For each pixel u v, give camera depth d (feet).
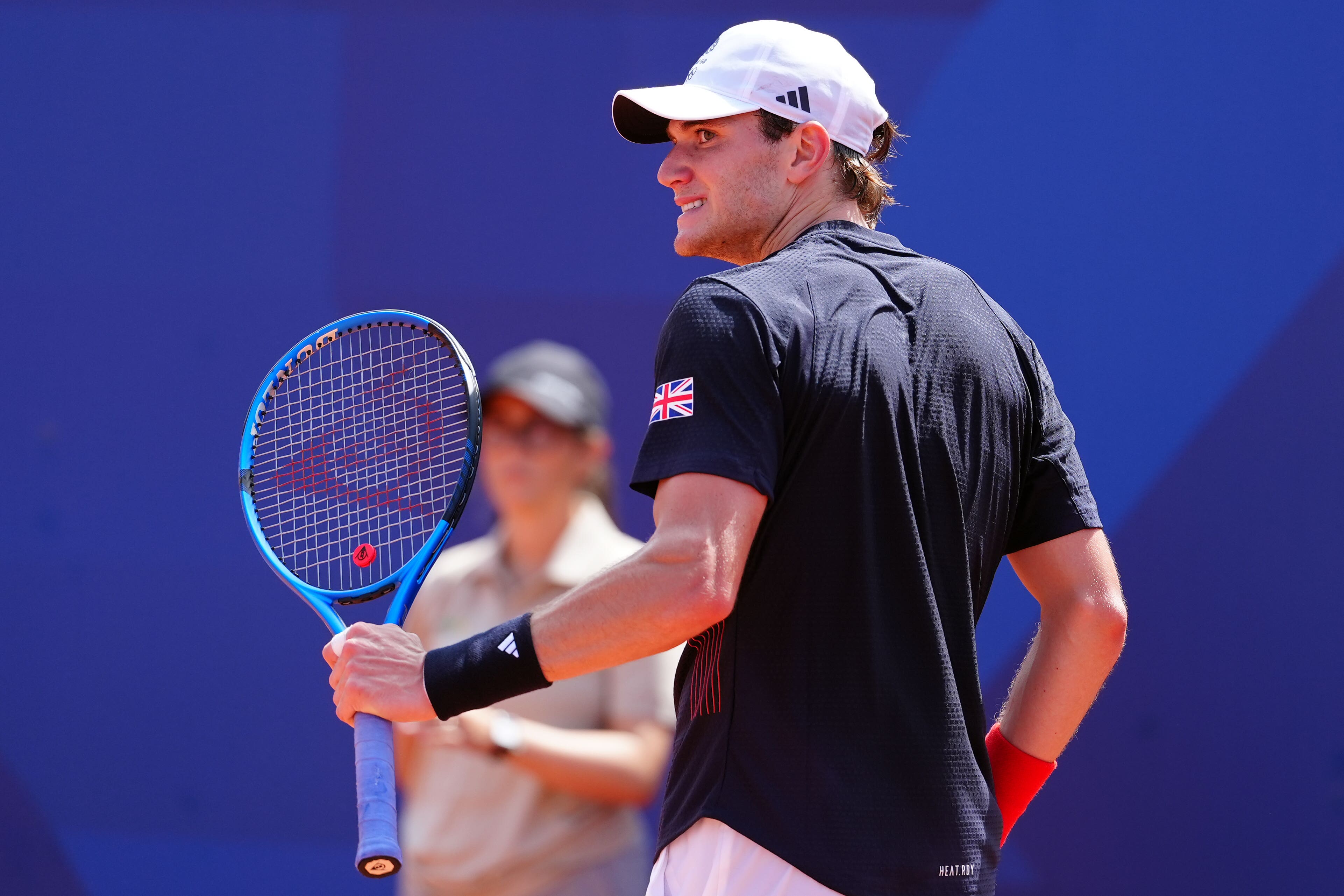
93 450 47.80
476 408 25.30
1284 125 45.52
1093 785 44.14
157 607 47.09
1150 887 43.65
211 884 46.01
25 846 46.37
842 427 18.24
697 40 48.03
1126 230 46.01
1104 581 21.27
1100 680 21.45
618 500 46.50
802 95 21.70
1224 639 44.24
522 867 29.04
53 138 48.96
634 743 29.37
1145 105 46.26
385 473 33.32
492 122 48.34
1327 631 43.83
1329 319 44.83
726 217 22.07
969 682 18.94
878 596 18.26
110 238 48.52
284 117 48.60
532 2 48.52
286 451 44.73
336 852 45.88
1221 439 44.98
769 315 18.44
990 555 20.29
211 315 48.08
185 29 49.08
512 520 31.50
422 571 24.73
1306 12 45.62
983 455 19.77
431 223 48.06
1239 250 45.42
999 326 20.97
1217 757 43.83
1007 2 47.01
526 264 47.75
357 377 46.55
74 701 46.88
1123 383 45.60
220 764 46.39
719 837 18.16
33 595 47.37
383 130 48.42
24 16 49.32
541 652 18.38
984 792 18.85
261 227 48.32
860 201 22.35
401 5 48.60
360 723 20.88
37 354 48.24
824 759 17.90
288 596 46.78
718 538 17.43
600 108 48.16
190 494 47.42
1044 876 43.96
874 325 18.98
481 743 28.37
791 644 18.22
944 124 47.03
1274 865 43.24
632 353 47.34
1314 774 43.34
